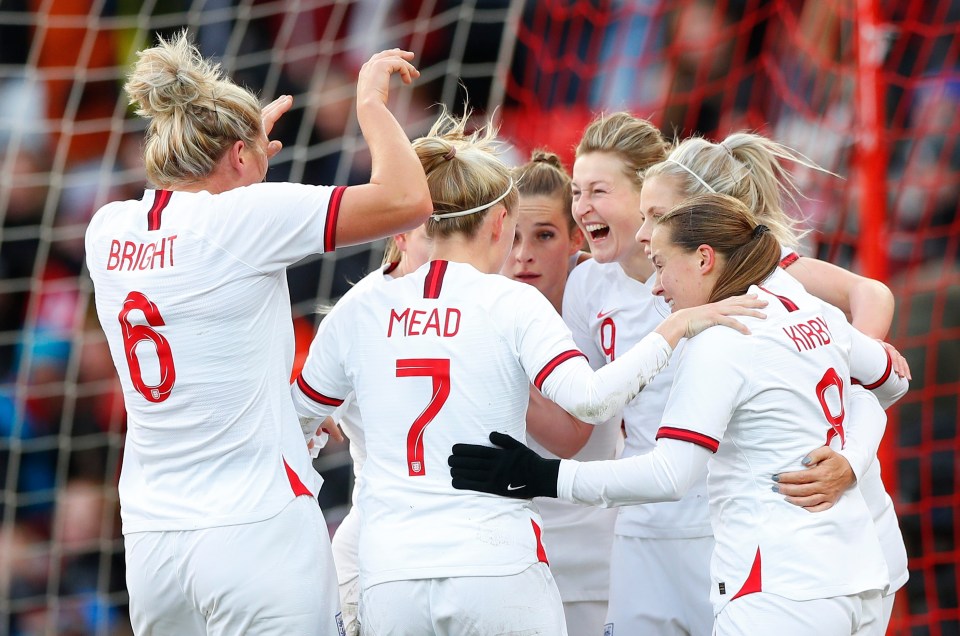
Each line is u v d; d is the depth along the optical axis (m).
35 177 28.12
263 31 28.62
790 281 10.40
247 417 9.62
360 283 10.99
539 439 11.76
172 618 9.79
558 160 13.58
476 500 9.39
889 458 19.73
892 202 25.86
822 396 9.83
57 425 26.62
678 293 10.29
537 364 9.44
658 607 12.28
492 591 9.19
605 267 12.94
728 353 9.59
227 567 9.40
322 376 10.18
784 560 9.45
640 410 12.37
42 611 25.17
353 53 28.41
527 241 12.98
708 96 26.84
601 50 27.45
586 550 12.92
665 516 12.22
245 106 9.95
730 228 10.20
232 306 9.48
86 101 28.50
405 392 9.62
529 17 27.86
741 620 9.48
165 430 9.67
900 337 24.91
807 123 25.66
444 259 10.05
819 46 25.48
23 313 27.23
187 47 10.18
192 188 9.88
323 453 24.98
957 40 26.00
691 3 27.03
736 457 9.88
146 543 9.66
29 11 28.30
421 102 27.73
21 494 25.94
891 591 10.34
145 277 9.55
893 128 26.09
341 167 28.09
